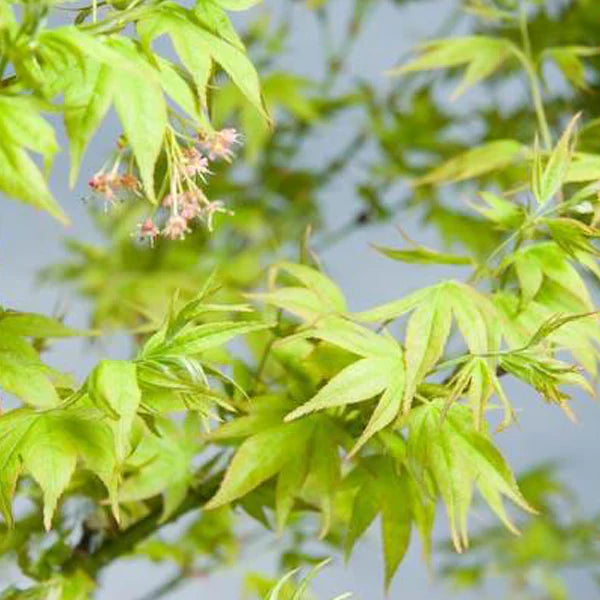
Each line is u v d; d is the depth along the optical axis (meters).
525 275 1.00
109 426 0.95
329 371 0.99
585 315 0.96
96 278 1.30
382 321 0.98
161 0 0.93
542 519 1.36
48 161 0.89
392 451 1.00
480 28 1.45
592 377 0.99
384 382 0.96
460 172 1.10
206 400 0.96
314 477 0.99
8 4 0.90
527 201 1.00
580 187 1.08
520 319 1.00
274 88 1.44
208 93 0.96
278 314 1.04
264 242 1.41
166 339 0.94
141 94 0.91
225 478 0.98
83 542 1.06
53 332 0.96
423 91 1.54
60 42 0.90
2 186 0.89
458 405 0.98
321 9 1.49
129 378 0.93
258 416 1.00
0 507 0.94
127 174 0.93
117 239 1.33
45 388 0.95
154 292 1.28
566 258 1.00
